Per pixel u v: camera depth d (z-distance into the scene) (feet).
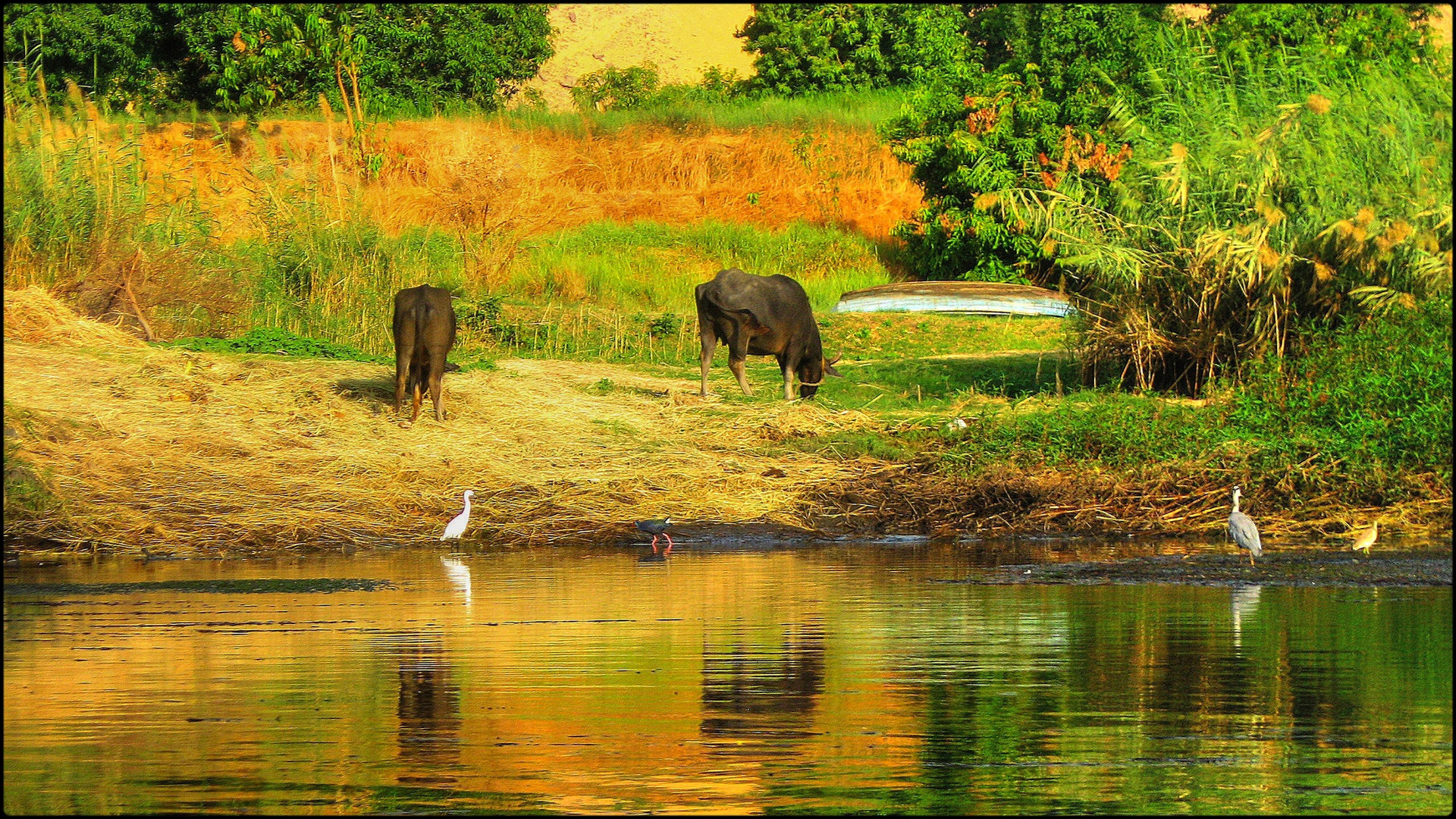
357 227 163.73
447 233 210.59
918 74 289.94
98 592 76.23
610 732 48.73
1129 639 63.52
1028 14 312.91
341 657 59.62
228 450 104.47
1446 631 65.51
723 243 233.96
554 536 97.14
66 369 115.24
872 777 43.98
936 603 73.31
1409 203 126.52
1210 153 133.69
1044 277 200.64
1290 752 46.73
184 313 144.05
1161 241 137.18
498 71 296.92
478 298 173.27
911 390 144.77
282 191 171.73
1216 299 131.23
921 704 52.26
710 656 59.98
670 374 149.38
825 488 107.24
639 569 85.66
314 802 41.65
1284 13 210.59
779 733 48.65
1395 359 113.70
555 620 68.03
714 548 95.45
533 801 41.81
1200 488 103.86
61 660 58.95
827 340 173.37
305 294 155.53
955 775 44.21
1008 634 64.90
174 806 41.29
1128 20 206.69
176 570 84.74
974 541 98.94
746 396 132.98
